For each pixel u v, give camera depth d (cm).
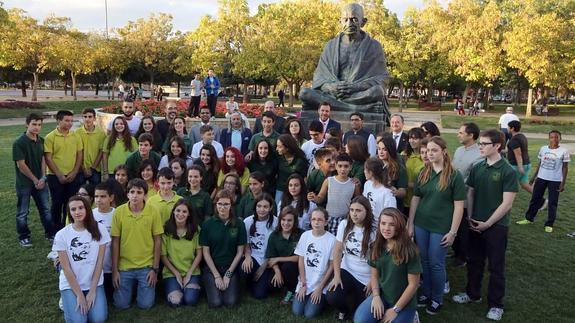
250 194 570
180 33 4700
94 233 448
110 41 4519
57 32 3797
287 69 3678
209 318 454
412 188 579
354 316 435
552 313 475
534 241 701
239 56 3741
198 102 1505
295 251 487
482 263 495
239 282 502
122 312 464
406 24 4075
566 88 3575
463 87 5428
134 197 474
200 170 565
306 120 1007
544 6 3578
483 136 470
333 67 1081
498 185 468
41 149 648
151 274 478
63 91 6266
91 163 718
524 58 2875
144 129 759
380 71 1070
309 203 545
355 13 1052
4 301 476
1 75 4531
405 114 3597
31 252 610
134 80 5434
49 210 663
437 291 465
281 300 498
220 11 3884
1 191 910
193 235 502
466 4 3556
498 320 458
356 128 704
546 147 769
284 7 3869
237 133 803
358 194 532
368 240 455
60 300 461
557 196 750
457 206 456
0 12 2669
